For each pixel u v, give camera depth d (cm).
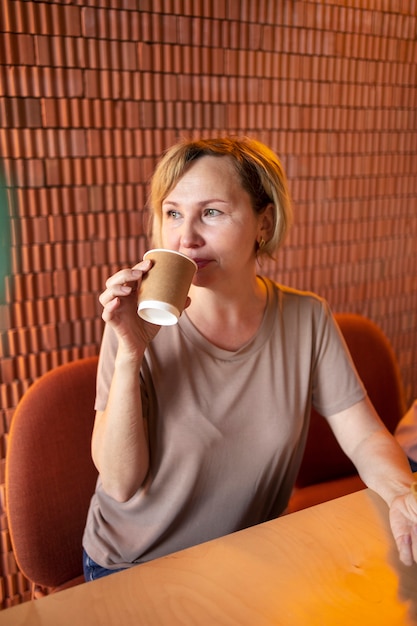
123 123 179
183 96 187
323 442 175
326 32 207
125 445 107
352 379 130
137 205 188
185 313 120
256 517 123
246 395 119
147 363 117
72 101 170
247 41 193
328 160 220
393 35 223
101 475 112
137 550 117
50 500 133
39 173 169
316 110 213
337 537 93
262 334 122
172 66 183
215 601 78
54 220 175
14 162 165
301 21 201
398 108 233
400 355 262
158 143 186
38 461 132
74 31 165
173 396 116
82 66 169
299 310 129
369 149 229
